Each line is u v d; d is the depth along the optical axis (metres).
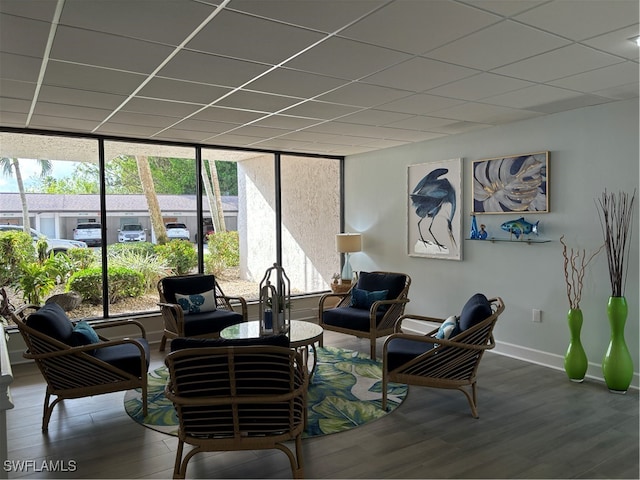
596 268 4.22
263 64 2.99
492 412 3.52
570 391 3.94
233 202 7.18
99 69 3.04
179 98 3.78
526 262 4.79
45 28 2.39
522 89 3.62
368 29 2.45
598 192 4.18
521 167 4.75
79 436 3.18
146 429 3.29
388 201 6.45
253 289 7.27
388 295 5.30
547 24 2.40
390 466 2.75
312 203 7.49
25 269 5.19
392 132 5.34
